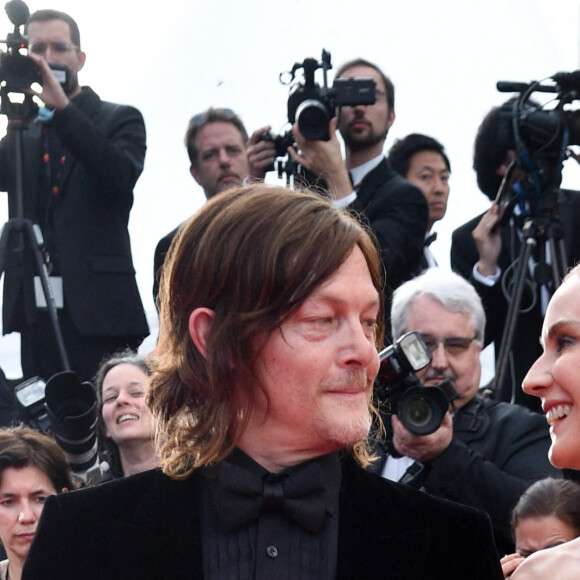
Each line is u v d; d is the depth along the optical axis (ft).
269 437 12.60
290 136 30.81
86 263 32.50
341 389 12.30
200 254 12.65
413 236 30.37
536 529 19.80
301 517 12.29
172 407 13.19
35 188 32.76
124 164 32.32
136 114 33.55
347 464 13.10
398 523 12.55
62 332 32.45
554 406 13.37
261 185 13.11
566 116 29.30
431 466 22.79
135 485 12.91
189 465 12.89
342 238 12.37
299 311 12.26
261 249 12.34
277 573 12.18
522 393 29.53
